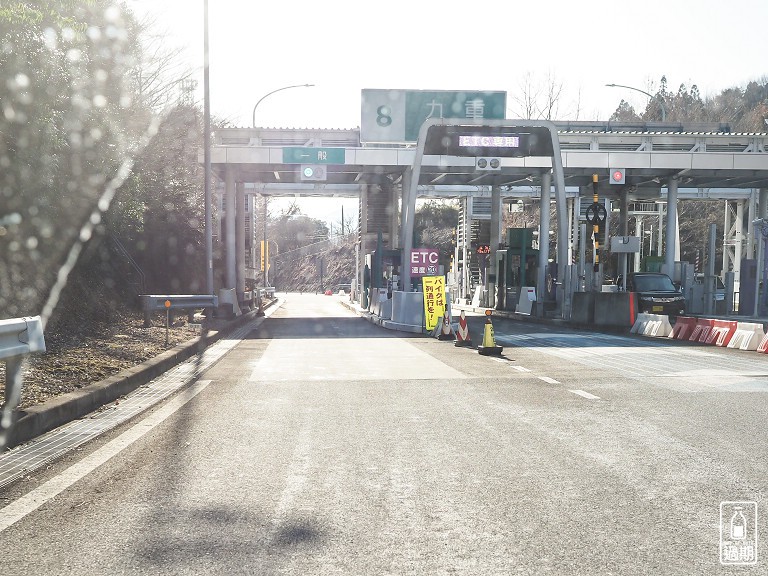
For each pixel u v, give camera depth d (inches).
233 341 714.2
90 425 281.4
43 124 530.9
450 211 4227.4
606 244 1459.2
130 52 802.8
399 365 490.0
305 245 6176.2
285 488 193.0
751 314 1051.3
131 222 823.1
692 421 285.1
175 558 143.8
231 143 1464.1
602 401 334.0
